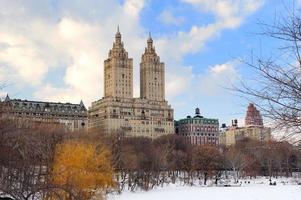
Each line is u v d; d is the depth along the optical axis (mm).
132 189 116312
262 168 154500
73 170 58156
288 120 10297
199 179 158250
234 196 102062
